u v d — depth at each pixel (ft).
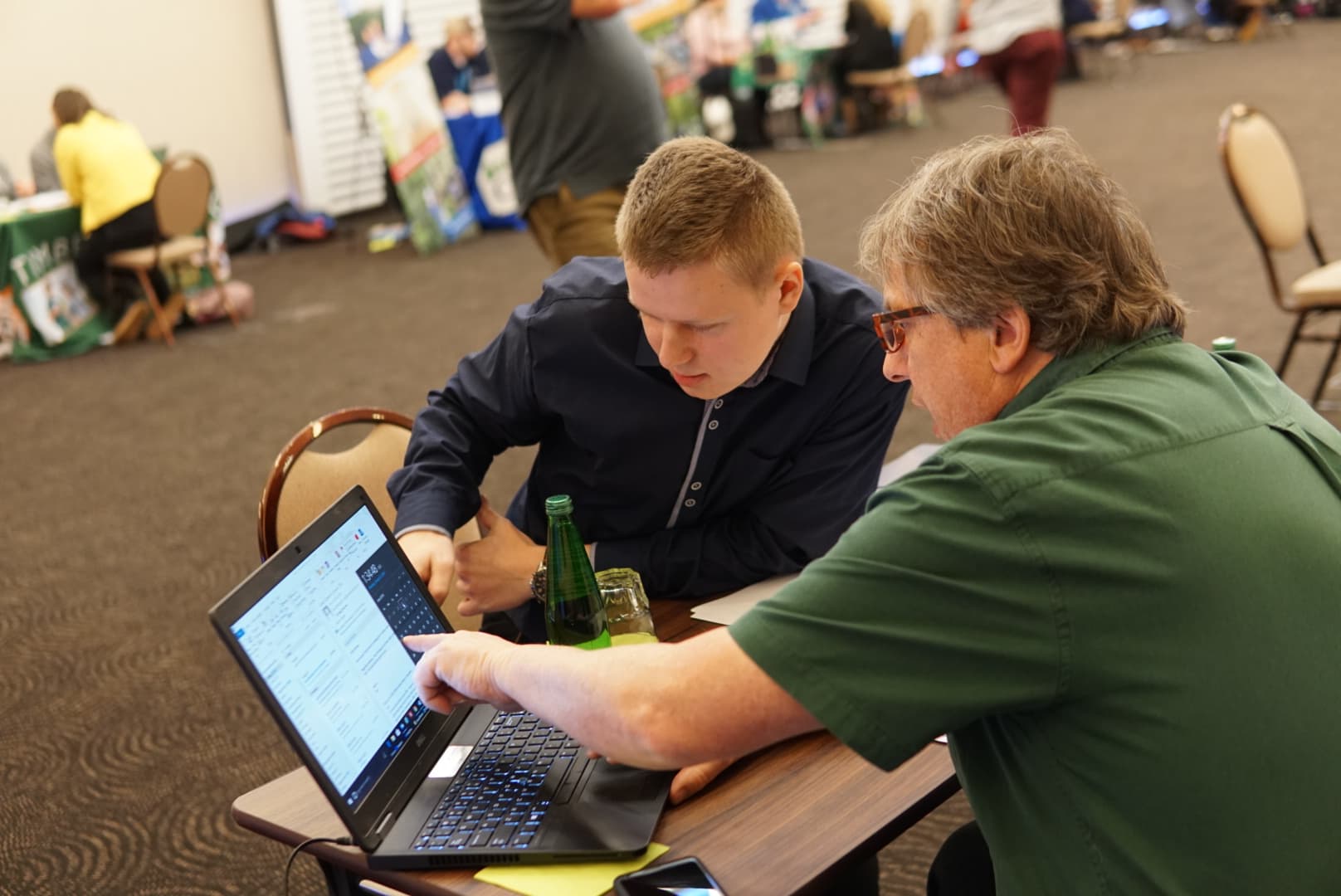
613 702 3.42
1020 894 3.43
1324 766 3.18
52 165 21.85
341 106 28.22
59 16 24.43
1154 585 3.08
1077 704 3.18
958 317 3.45
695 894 3.47
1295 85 32.86
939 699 3.12
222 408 16.46
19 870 7.70
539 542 5.97
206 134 26.73
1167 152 26.16
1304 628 3.18
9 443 15.74
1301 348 14.39
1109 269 3.41
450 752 4.27
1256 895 3.16
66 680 9.94
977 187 3.43
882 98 33.53
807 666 3.17
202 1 26.45
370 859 3.76
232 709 9.41
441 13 28.30
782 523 5.47
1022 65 22.62
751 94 31.73
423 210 24.99
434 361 17.69
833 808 3.92
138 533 12.64
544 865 3.72
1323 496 3.37
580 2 11.59
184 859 7.73
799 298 5.02
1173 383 3.41
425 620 4.56
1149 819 3.18
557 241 12.85
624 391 5.41
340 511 4.35
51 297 19.80
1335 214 19.86
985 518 3.13
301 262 25.54
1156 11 42.39
